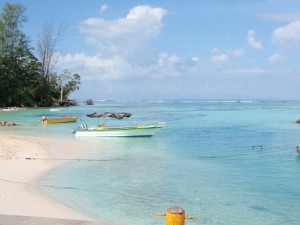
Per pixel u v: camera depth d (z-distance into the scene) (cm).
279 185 1568
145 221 1112
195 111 8819
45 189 1448
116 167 1925
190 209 1230
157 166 1970
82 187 1494
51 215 1134
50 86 9500
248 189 1497
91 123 4750
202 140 3203
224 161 2153
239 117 6538
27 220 596
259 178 1706
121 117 5769
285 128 4409
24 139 2984
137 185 1540
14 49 8600
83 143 2861
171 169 1891
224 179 1672
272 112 8544
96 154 2347
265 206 1272
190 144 2928
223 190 1475
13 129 3925
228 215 1173
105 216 1148
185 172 1820
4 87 8325
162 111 8650
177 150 2588
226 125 4772
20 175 1667
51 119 4644
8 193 1362
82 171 1809
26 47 8862
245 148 2731
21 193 1368
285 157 2314
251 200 1341
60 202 1281
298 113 8025
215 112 8394
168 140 3164
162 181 1616
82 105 11719
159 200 1327
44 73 9231
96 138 3173
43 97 9175
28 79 8838
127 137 3262
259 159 2242
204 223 1102
